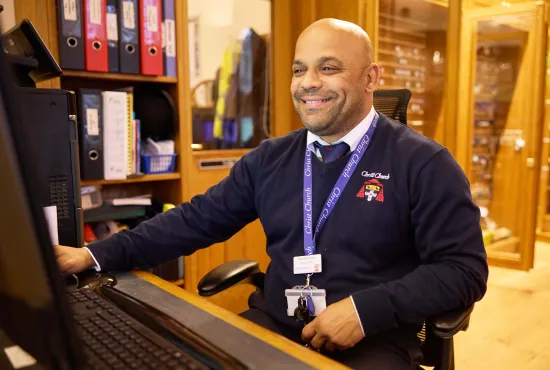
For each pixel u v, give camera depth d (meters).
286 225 1.21
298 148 1.26
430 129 3.94
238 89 2.72
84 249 1.10
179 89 2.23
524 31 3.74
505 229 3.97
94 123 1.94
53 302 0.42
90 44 1.93
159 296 0.95
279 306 1.20
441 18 3.70
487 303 2.93
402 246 1.12
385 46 3.53
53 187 1.13
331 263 1.12
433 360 1.16
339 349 0.99
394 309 0.96
